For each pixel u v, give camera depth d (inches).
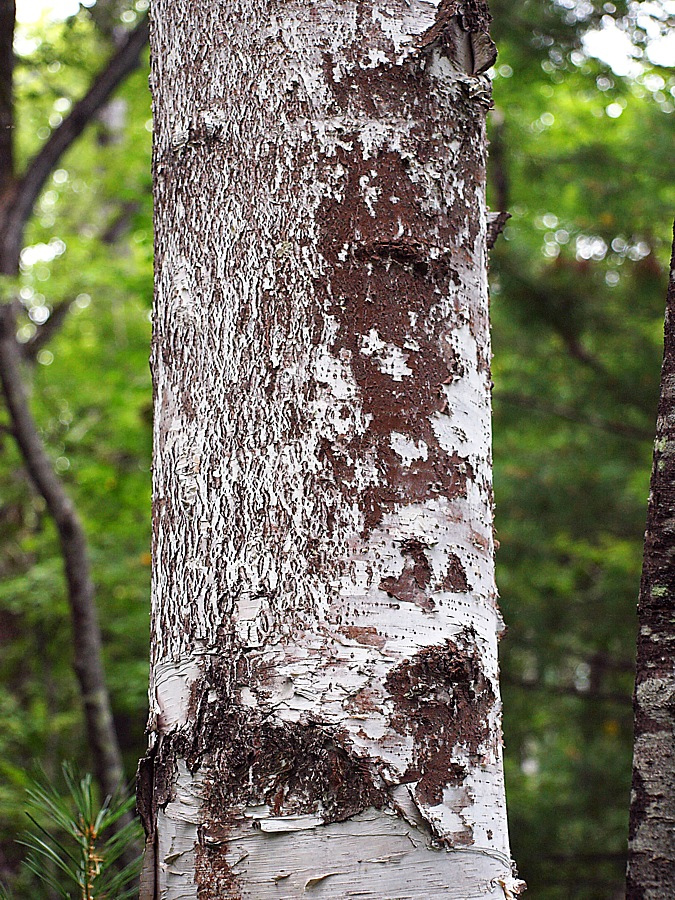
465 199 75.0
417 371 72.7
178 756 71.4
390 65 74.4
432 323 73.3
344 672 70.4
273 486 71.6
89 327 383.2
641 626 78.1
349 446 71.7
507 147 257.0
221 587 71.6
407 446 72.1
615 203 253.4
